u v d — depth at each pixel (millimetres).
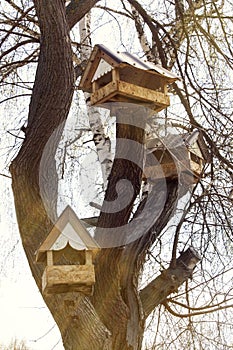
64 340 3969
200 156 5445
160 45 6160
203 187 5996
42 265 4094
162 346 6105
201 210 5988
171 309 5996
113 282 4570
